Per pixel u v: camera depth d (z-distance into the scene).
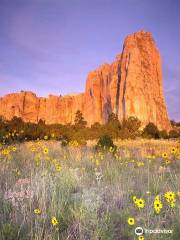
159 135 44.12
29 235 4.02
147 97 106.94
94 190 6.15
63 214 4.78
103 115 118.94
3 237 3.94
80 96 142.00
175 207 4.88
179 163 9.71
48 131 24.38
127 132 31.72
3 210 4.83
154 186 6.49
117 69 119.44
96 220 4.39
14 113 138.00
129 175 7.64
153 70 118.94
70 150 12.23
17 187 6.00
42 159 9.06
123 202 5.39
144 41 120.62
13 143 15.41
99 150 12.56
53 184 5.98
